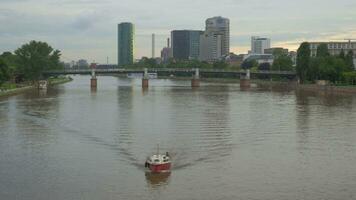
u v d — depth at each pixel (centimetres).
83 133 14088
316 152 11612
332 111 19325
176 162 10631
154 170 9825
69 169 10112
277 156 11188
